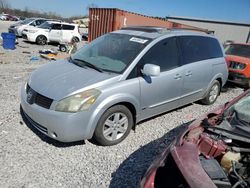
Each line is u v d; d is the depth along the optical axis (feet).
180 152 8.25
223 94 28.73
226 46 36.22
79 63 15.89
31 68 32.94
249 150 8.51
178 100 18.22
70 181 11.41
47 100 13.10
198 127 9.90
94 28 54.49
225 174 7.48
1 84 23.56
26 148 13.42
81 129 12.99
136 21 53.83
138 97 14.88
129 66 14.66
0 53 42.75
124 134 14.94
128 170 12.57
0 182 10.88
